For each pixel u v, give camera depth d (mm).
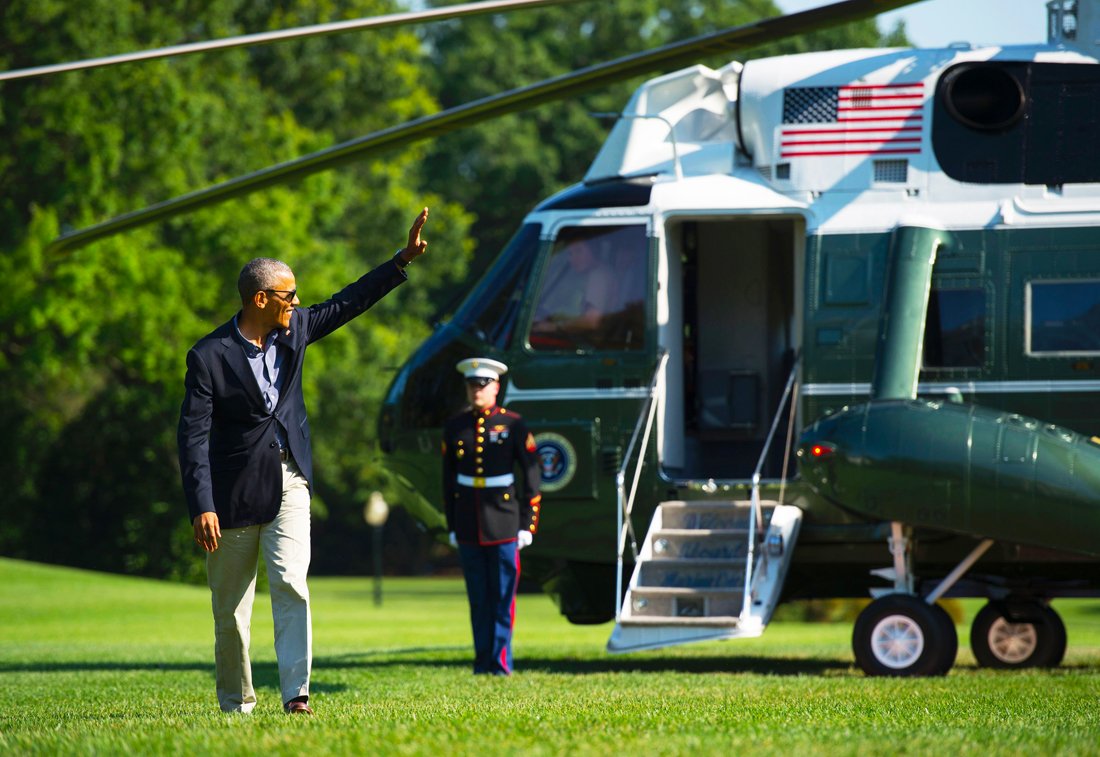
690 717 22125
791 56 42406
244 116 147000
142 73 131500
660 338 41125
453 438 36875
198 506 22062
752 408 44844
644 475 40719
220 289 140000
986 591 42844
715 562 38156
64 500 156625
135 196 136125
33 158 129625
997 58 40531
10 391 148750
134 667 41688
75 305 126500
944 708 24953
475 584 36656
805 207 40875
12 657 46375
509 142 195875
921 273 39250
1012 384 39156
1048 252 39375
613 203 41969
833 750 17562
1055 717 23203
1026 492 35125
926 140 40594
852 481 36406
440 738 18516
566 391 41312
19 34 131125
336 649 52344
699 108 43688
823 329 40062
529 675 36125
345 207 170000
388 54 173375
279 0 164250
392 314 174000
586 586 42375
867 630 36844
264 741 18109
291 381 23141
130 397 153625
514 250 42688
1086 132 39875
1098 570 40312
